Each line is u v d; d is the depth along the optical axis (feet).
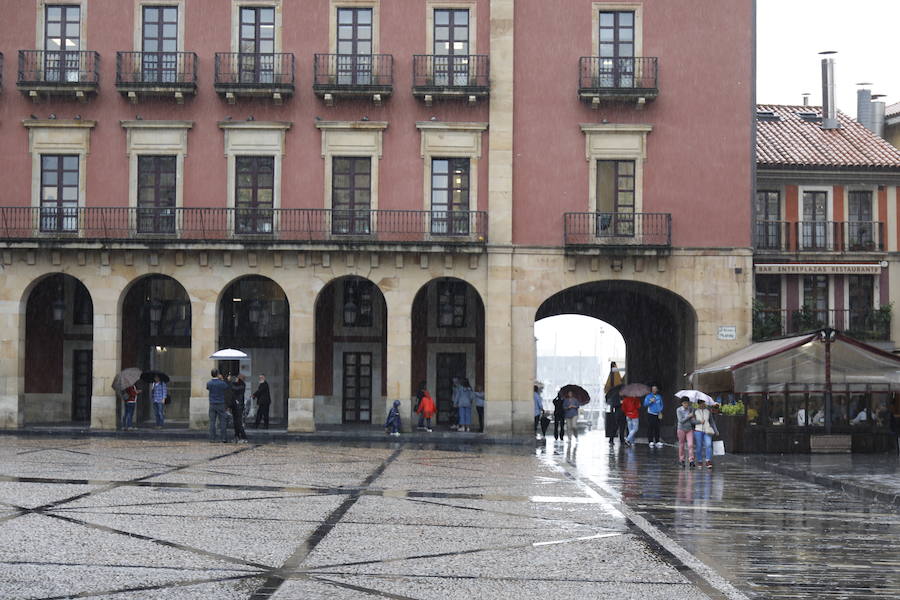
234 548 39.50
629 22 119.55
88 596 30.78
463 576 34.83
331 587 32.76
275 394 134.10
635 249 115.55
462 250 115.75
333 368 132.98
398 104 118.83
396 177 118.42
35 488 57.31
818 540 44.50
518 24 119.14
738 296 117.19
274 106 118.83
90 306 131.64
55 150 118.01
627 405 110.52
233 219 117.50
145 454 83.61
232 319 134.00
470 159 118.42
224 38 119.34
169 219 117.50
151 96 118.21
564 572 35.81
